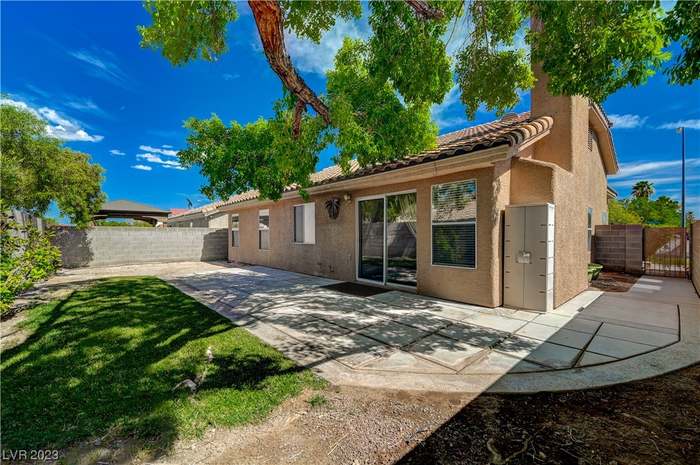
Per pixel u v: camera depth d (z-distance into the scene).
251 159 7.64
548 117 7.10
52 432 2.27
